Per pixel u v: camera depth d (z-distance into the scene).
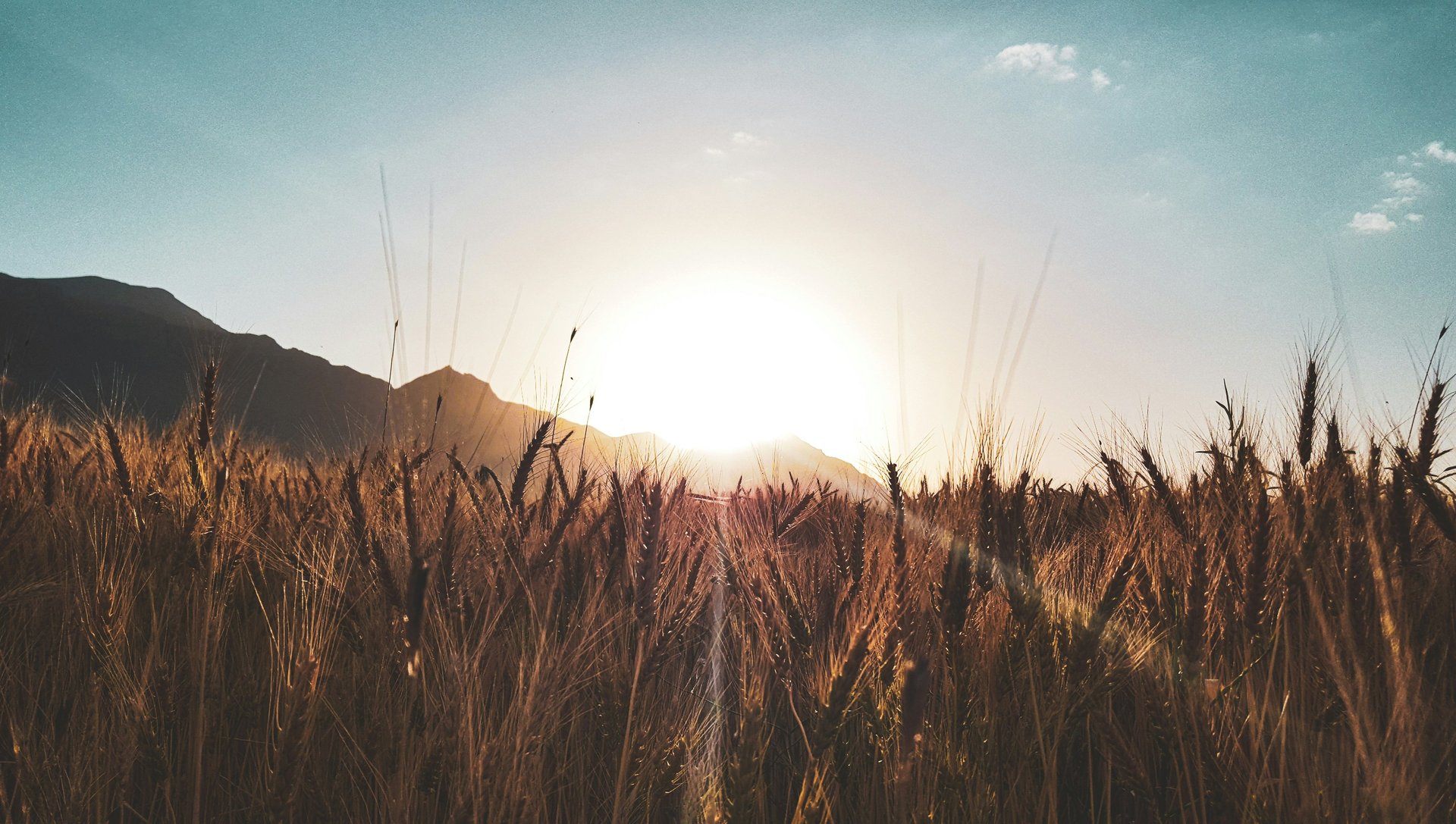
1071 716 1.92
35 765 1.88
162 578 2.65
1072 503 3.73
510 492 3.10
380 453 3.45
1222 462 3.23
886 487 2.56
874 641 1.95
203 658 1.82
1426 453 2.87
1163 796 1.79
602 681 2.18
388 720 1.98
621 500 2.96
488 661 2.37
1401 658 1.74
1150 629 2.16
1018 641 2.07
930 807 1.74
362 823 1.92
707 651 2.71
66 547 2.94
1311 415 3.11
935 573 2.28
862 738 2.09
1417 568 2.44
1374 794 1.46
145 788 2.06
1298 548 2.36
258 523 2.99
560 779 2.12
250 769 2.13
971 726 2.01
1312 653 2.04
